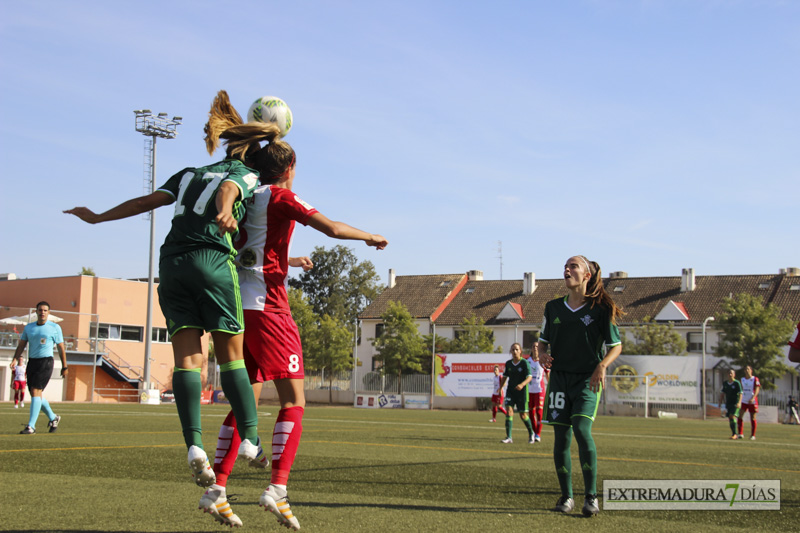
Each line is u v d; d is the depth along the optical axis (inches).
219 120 170.9
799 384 1870.1
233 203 156.4
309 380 2244.1
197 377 155.9
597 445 512.7
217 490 153.2
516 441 557.6
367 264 3619.6
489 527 170.1
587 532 170.2
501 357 1861.5
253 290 168.2
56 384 1734.7
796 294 2110.0
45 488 209.9
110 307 1940.2
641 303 2252.7
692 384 1647.4
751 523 191.2
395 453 384.8
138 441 405.4
